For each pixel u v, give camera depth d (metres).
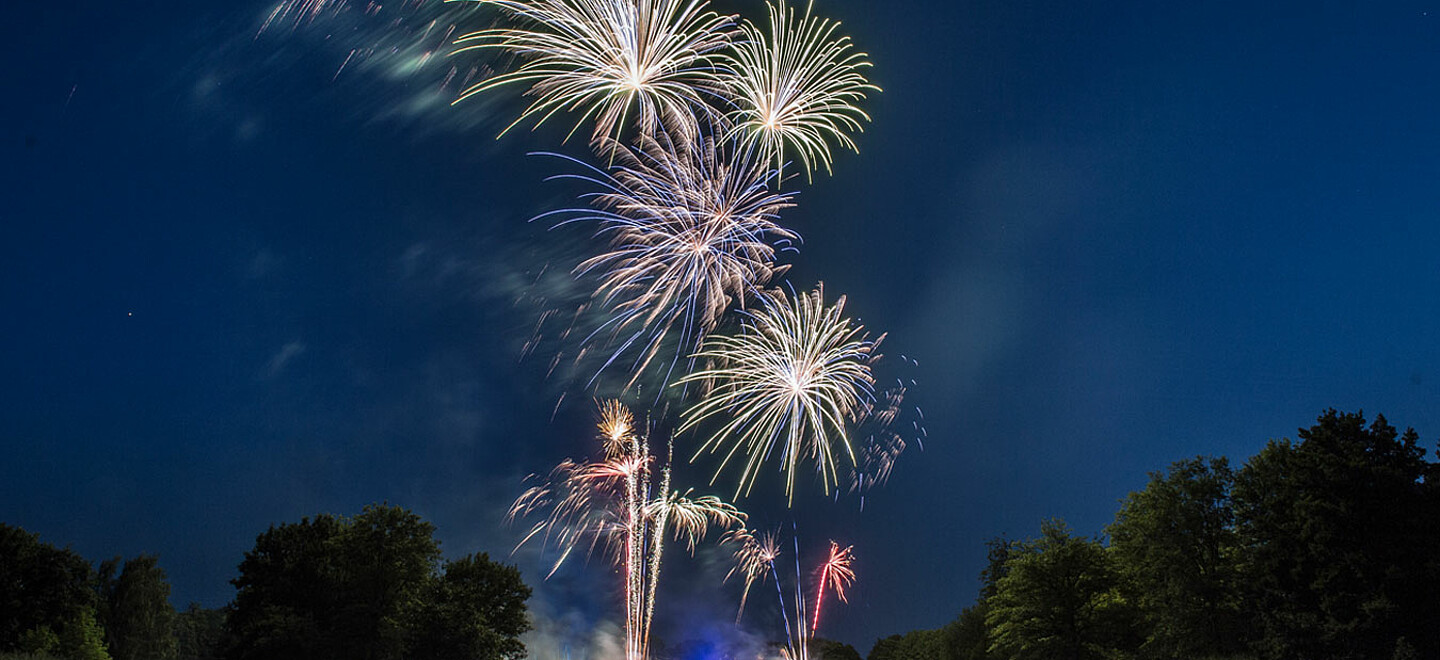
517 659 65.81
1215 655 54.41
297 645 57.22
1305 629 46.72
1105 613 60.97
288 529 64.81
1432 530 45.03
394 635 58.22
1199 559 56.78
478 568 66.00
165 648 75.12
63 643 60.72
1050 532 65.75
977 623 91.00
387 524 61.34
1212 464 58.12
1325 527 46.25
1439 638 43.59
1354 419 48.34
